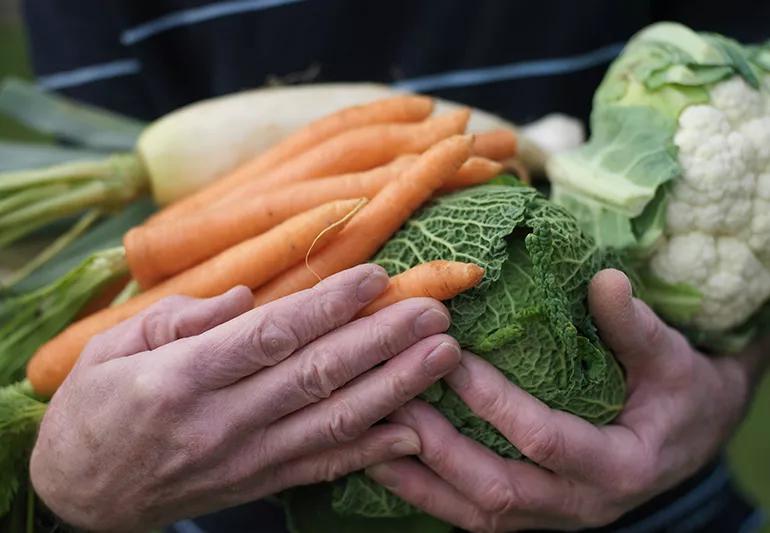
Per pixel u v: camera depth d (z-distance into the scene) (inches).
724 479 61.8
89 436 38.7
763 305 48.3
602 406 39.9
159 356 36.7
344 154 44.8
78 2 65.8
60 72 68.8
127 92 68.9
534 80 61.7
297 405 36.7
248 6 62.2
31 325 47.3
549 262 36.8
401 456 39.4
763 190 44.1
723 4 59.3
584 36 60.6
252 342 35.3
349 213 39.9
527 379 37.9
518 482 39.6
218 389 36.6
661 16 63.8
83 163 53.2
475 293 37.6
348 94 52.9
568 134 59.4
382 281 36.1
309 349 36.1
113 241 53.9
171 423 36.5
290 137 48.3
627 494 41.1
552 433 37.3
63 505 42.4
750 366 51.1
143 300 43.1
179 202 49.5
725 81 44.1
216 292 42.0
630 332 38.5
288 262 41.1
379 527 44.1
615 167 43.9
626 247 42.8
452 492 40.4
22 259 58.2
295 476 39.4
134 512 41.3
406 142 45.4
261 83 64.9
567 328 35.7
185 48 66.1
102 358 39.6
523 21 60.0
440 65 62.3
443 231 39.1
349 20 61.9
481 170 42.9
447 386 38.7
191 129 51.8
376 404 36.0
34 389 45.5
